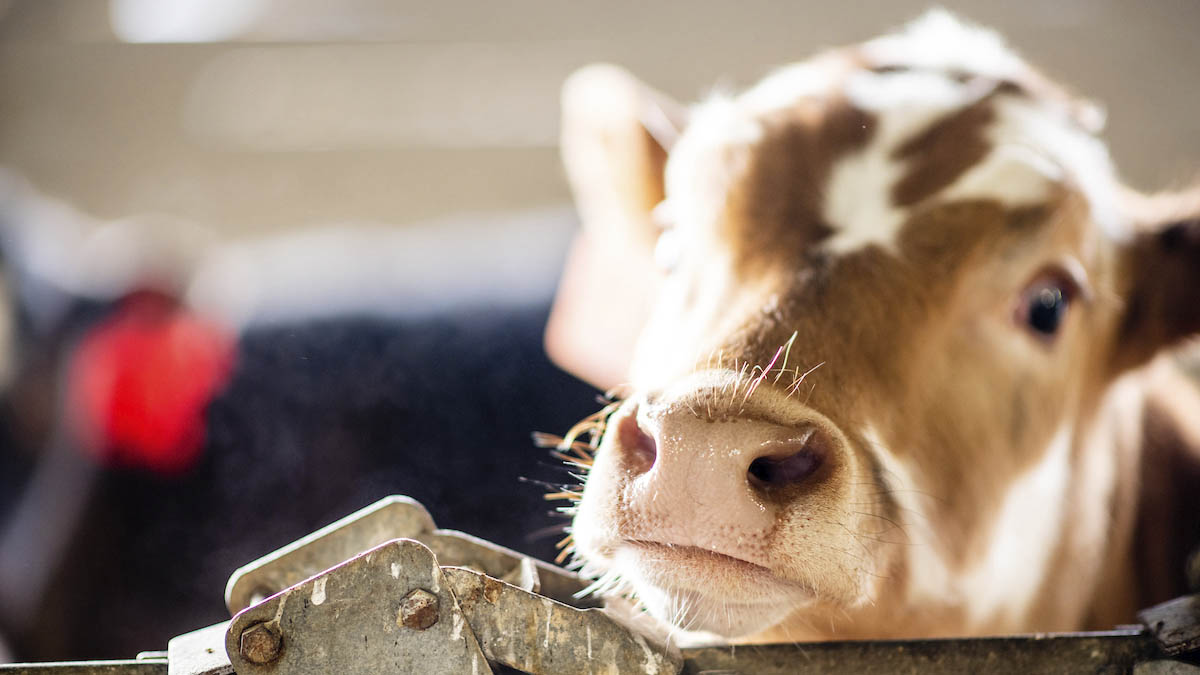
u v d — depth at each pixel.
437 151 9.00
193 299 3.32
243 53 10.36
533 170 8.71
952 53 2.20
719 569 1.45
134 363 3.04
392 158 8.95
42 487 2.96
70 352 3.05
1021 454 1.88
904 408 1.68
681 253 1.88
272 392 3.35
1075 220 1.90
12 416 3.00
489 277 4.17
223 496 3.12
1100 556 2.23
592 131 2.51
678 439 1.45
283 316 3.70
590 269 3.04
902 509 1.66
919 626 1.76
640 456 1.50
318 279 4.54
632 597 1.52
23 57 10.16
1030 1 10.19
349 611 1.20
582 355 3.30
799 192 1.81
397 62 10.26
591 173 2.55
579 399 3.36
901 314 1.71
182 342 3.13
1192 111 9.05
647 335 1.87
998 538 1.87
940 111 1.90
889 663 1.27
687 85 10.03
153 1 10.59
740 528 1.44
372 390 3.36
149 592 2.94
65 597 2.87
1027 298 1.84
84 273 3.28
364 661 1.20
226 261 5.98
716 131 1.94
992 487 1.83
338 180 8.71
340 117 9.52
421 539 1.35
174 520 3.03
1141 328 2.17
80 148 9.28
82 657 2.86
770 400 1.50
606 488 1.49
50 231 4.23
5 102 9.81
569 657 1.22
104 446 2.99
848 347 1.66
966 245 1.78
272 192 8.65
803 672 1.27
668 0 10.55
